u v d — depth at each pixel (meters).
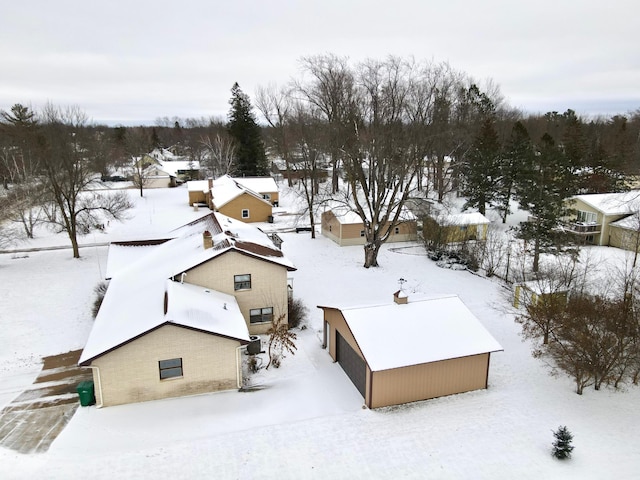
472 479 12.80
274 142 84.44
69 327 23.36
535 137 78.06
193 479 12.74
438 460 13.59
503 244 37.41
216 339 17.16
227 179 57.25
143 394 16.78
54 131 33.91
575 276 25.27
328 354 20.86
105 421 15.51
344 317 18.20
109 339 16.59
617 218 39.84
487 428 15.23
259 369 19.34
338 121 31.88
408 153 31.38
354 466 13.35
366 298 27.42
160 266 23.36
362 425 15.44
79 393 16.31
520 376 18.92
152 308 18.02
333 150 34.81
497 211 48.97
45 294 27.69
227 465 13.32
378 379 16.31
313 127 44.41
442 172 52.28
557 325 20.28
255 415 16.06
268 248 25.06
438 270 32.94
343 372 19.30
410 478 12.86
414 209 41.44
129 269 24.89
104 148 80.44
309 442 14.46
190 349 16.94
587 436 14.74
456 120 45.75
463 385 17.64
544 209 32.47
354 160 31.77
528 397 17.27
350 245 38.88
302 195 48.44
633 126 85.25
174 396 17.14
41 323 23.77
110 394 16.44
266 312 22.95
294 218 50.78
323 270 32.41
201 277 21.52
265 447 14.17
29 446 14.01
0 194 53.69
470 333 17.98
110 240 41.03
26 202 44.97
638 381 18.25
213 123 116.56
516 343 21.81
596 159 52.84
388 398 16.64
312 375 19.02
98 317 19.36
